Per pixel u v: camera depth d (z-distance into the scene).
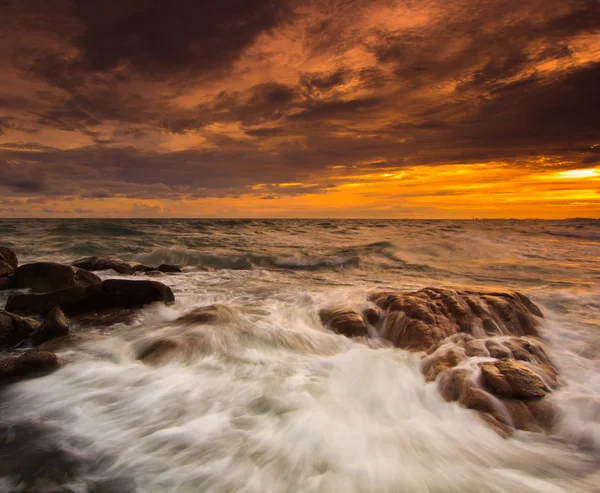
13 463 3.53
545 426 4.16
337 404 4.61
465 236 27.67
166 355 5.79
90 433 3.99
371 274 14.98
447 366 5.32
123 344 6.32
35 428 4.06
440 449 3.79
